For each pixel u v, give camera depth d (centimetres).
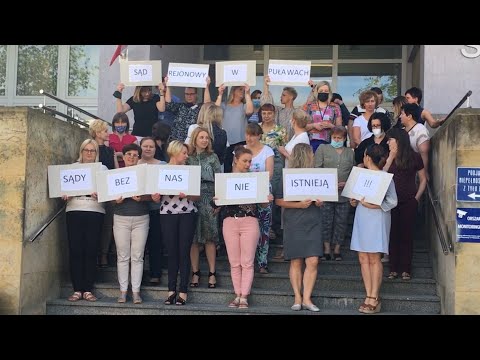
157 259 801
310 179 729
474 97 1052
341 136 822
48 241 798
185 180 740
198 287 787
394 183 776
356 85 1372
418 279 782
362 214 728
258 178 733
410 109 838
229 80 893
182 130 904
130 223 763
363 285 786
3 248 741
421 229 923
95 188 779
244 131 909
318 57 1387
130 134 933
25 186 746
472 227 693
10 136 750
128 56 1159
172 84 902
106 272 837
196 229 775
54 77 1324
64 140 845
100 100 1164
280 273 812
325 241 827
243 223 739
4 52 1327
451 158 721
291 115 902
